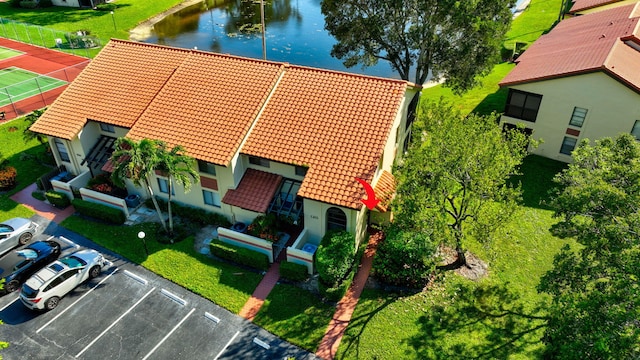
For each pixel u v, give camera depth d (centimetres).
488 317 2317
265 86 2939
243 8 8231
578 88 3375
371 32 3978
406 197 2306
